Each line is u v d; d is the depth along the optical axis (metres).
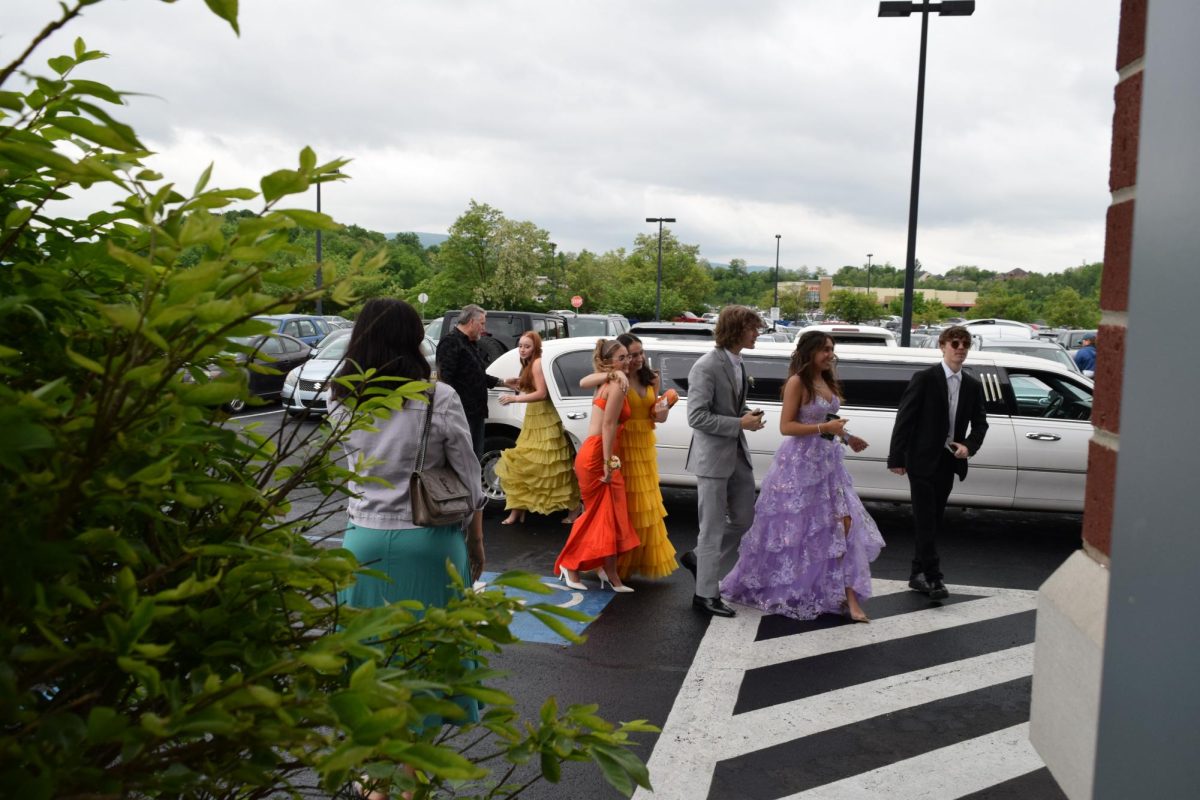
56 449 0.98
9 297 1.06
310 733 1.00
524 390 8.48
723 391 5.93
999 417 8.35
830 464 6.06
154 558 1.15
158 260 1.14
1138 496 1.06
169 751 1.06
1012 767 4.07
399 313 3.23
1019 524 9.38
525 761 1.37
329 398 2.13
